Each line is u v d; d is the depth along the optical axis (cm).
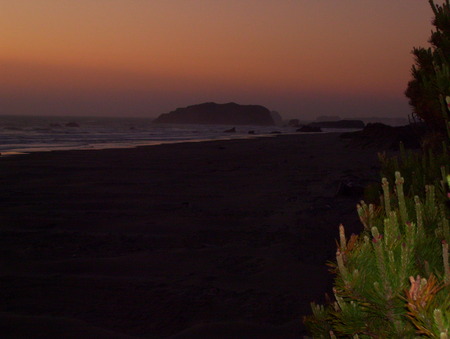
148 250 686
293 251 673
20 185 1351
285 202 1075
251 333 416
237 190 1271
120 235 775
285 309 467
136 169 1808
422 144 328
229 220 888
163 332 420
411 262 151
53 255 658
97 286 534
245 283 545
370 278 157
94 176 1580
